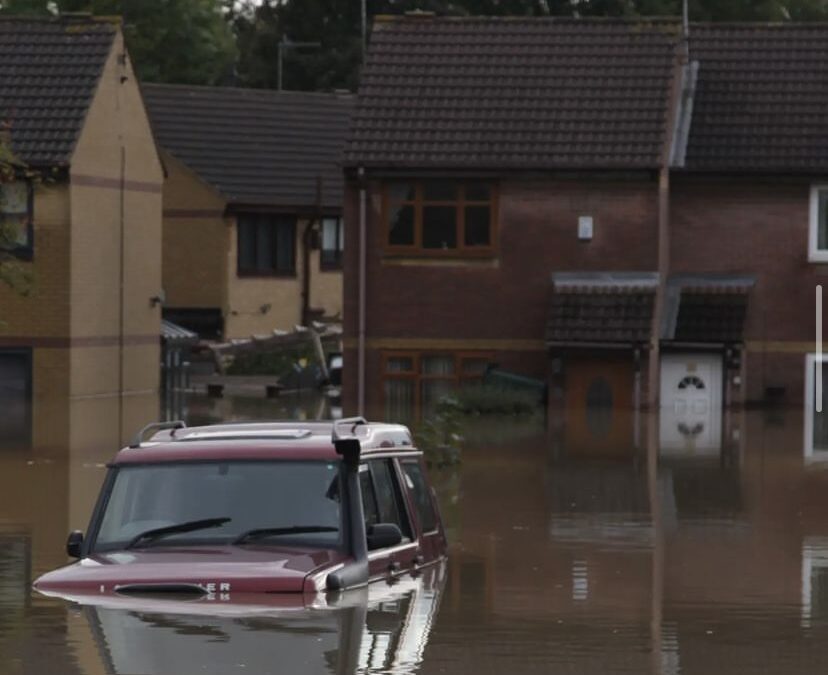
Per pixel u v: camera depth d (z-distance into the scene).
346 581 31.03
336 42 179.00
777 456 72.81
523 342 99.50
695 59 106.19
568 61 102.44
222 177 136.88
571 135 99.25
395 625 31.62
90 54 103.00
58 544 46.19
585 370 97.38
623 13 169.38
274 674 27.58
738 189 101.88
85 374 102.38
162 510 32.22
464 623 33.22
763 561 43.78
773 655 31.47
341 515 31.98
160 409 96.44
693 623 34.66
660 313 99.25
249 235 137.62
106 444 74.75
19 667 28.31
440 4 169.62
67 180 99.06
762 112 103.19
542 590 38.38
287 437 33.38
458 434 78.06
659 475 64.88
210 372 125.19
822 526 50.94
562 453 72.94
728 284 101.19
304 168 140.00
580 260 99.06
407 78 102.19
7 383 100.38
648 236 98.56
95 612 30.78
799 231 101.56
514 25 104.31
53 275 99.75
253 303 137.38
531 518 52.12
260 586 30.50
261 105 141.75
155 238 111.75
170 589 30.64
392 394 100.38
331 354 125.81
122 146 106.38
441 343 99.88
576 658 30.80
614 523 51.28
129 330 108.19
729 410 98.75
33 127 99.62
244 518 32.03
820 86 104.25
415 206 100.00
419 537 35.69
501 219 99.25
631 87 101.06
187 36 169.38
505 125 99.88
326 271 141.12
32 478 61.75
